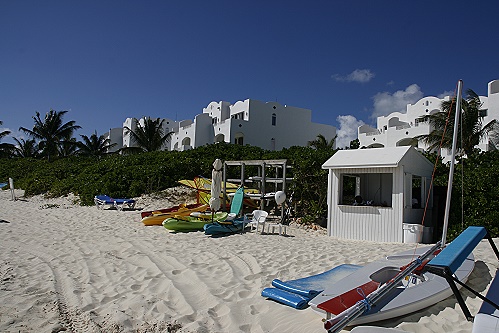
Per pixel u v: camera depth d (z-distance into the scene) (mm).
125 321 4832
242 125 38750
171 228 11812
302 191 15328
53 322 4812
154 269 7395
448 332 4273
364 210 11352
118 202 17469
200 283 6406
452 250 4520
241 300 5590
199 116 41375
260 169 18156
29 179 30578
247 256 8305
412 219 11625
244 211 16469
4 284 6289
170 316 5031
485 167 14156
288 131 41594
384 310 4438
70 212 16906
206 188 16125
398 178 10891
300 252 8750
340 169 11805
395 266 6066
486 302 4113
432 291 5023
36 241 10188
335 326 3744
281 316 4957
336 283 5301
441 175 14805
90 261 8023
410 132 32469
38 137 47750
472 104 25797
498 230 11547
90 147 50156
